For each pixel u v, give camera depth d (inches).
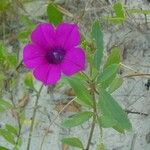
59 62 7.8
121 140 10.1
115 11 10.0
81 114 8.5
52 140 10.3
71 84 8.2
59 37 8.0
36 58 7.9
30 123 10.4
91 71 8.5
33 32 8.0
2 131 9.6
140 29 10.4
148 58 10.2
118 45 10.4
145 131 10.0
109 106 7.8
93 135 10.2
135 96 10.1
